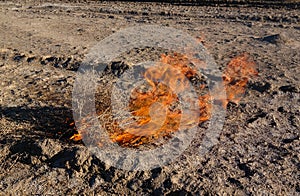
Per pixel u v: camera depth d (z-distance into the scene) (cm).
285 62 786
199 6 1437
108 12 1410
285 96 600
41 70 732
